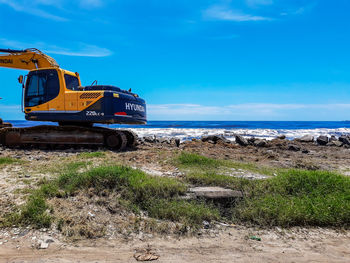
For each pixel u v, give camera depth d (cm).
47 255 309
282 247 363
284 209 451
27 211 385
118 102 1014
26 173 619
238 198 507
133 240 360
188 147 1337
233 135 2623
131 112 1068
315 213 446
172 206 451
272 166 877
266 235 401
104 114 988
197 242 366
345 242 385
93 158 816
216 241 373
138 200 475
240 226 431
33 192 467
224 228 419
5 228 360
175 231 392
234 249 351
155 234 380
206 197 500
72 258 306
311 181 550
